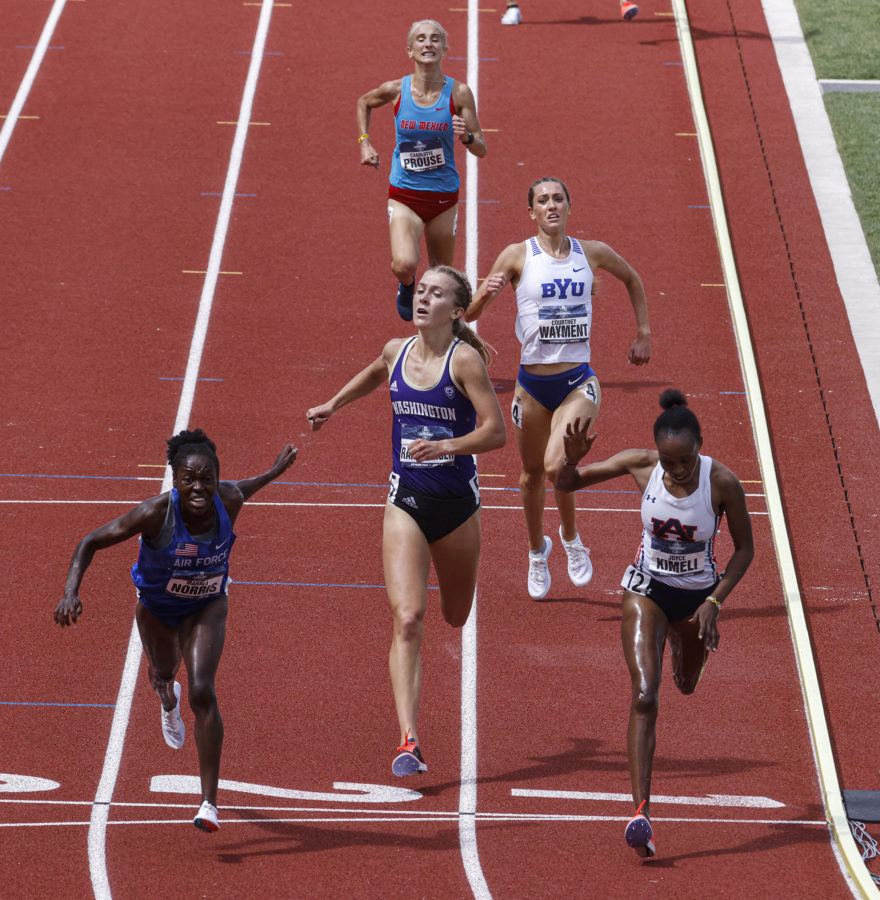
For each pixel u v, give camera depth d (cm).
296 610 3206
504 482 3734
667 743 2795
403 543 2484
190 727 2805
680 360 4288
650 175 5328
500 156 5409
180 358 4247
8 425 3906
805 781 2694
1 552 3375
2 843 2403
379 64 6038
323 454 3825
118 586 3272
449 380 2434
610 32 6375
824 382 4184
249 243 4881
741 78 6097
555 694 2945
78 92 5806
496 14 6481
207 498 2230
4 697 2883
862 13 6731
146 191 5169
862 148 5584
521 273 3017
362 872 2339
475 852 2412
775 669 3041
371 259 4816
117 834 2450
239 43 6184
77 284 4619
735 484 2316
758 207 5172
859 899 2305
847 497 3669
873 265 4838
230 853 2394
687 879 2336
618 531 3531
